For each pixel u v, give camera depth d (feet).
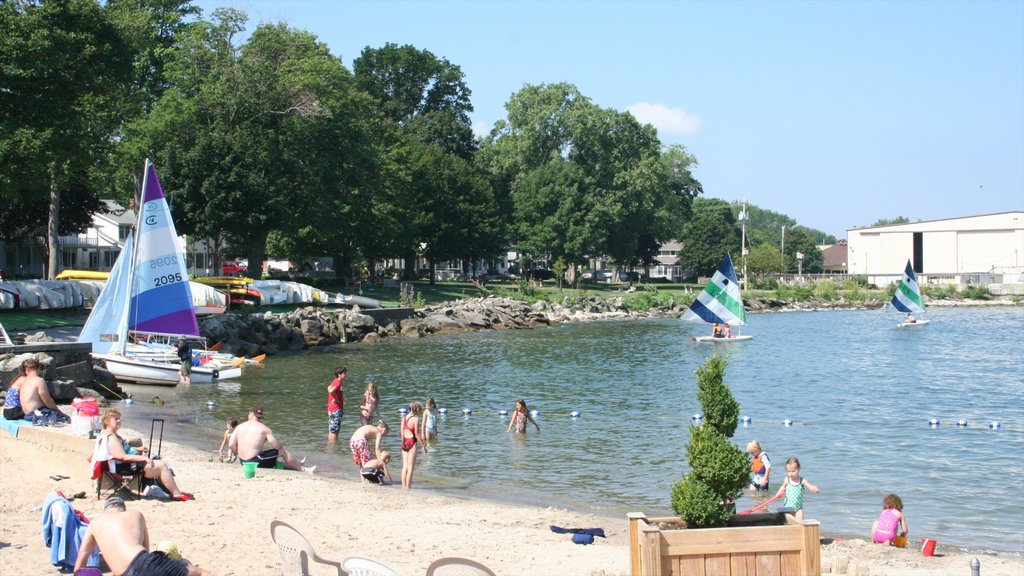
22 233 272.10
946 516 66.18
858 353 203.82
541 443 94.07
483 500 68.39
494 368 166.71
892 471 81.87
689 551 36.68
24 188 165.48
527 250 408.87
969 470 82.23
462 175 353.31
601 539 54.60
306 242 302.66
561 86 422.41
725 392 42.50
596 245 402.31
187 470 71.97
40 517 53.62
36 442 70.18
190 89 237.45
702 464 41.60
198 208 231.50
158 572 36.55
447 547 50.80
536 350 204.23
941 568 49.60
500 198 406.21
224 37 242.17
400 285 325.21
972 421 110.73
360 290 271.69
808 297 425.69
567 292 373.40
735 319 232.53
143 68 235.81
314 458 85.30
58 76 151.43
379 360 180.45
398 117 424.87
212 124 237.86
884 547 54.39
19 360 102.73
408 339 233.35
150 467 60.39
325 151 259.80
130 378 134.82
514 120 424.46
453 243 349.00
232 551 47.98
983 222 489.67
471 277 440.04
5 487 61.57
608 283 473.26
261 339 190.49
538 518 60.08
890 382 152.05
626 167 421.18
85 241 326.24
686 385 142.20
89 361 118.32
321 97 251.19
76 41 153.17
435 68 429.79
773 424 109.09
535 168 419.33
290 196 248.52
